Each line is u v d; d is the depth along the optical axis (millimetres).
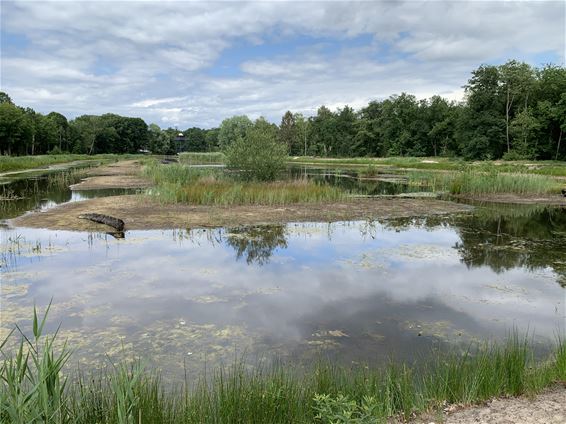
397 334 6379
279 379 4418
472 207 19922
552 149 55438
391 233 13984
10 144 71188
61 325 6559
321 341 6109
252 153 25766
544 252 11516
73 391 4098
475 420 3916
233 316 7004
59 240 12391
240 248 11703
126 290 8188
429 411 4141
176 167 29938
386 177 38219
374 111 95000
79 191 25531
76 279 8812
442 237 13414
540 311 7387
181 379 4969
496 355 4988
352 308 7430
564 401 4227
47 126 84938
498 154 59906
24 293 7938
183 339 6129
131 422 3258
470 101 60812
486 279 9148
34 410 3072
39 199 21562
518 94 58750
